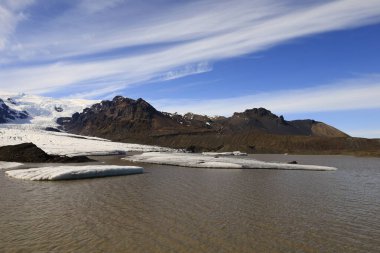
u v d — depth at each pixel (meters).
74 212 22.36
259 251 15.58
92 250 15.43
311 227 19.42
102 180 38.44
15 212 22.39
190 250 15.54
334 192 31.64
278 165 59.62
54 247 15.80
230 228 19.00
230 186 34.41
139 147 156.88
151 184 35.38
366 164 75.81
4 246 15.95
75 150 108.50
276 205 25.19
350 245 16.52
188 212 22.58
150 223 19.78
